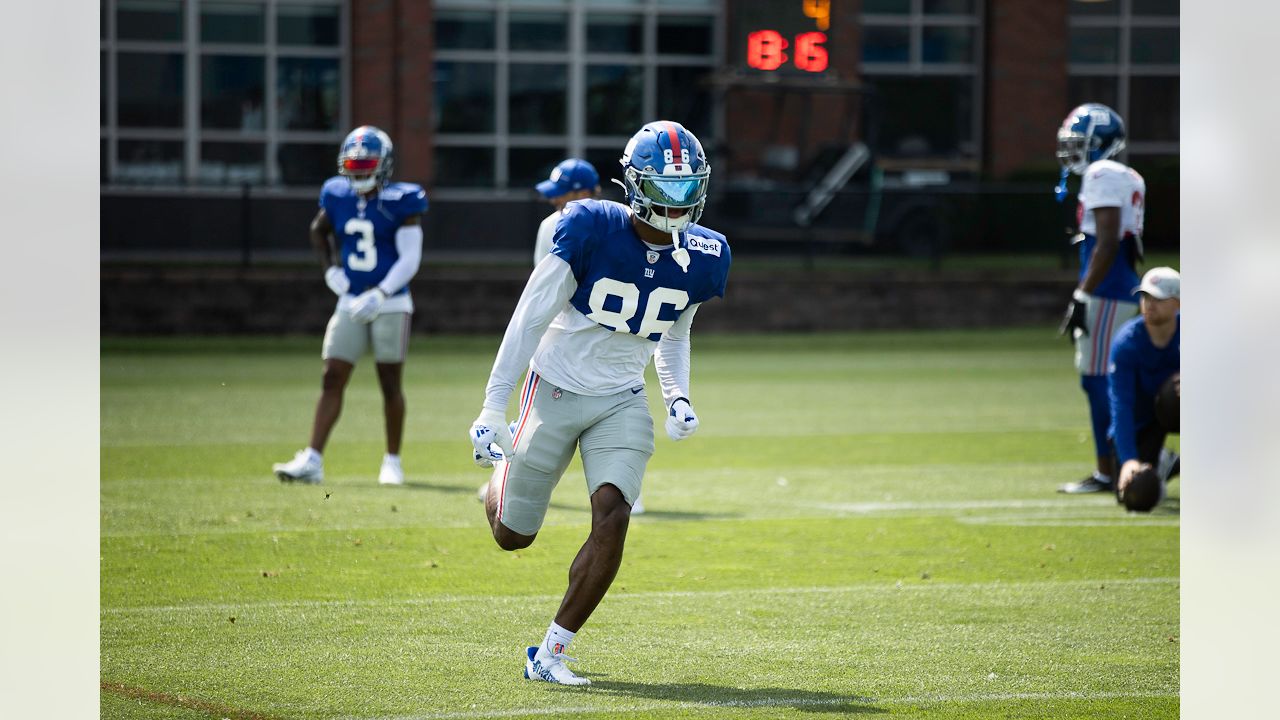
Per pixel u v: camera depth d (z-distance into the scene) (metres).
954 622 22.78
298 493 33.91
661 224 18.52
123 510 31.59
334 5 97.56
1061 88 103.81
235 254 76.56
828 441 43.91
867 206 87.38
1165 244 98.19
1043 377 61.03
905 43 105.56
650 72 102.25
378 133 34.34
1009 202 83.75
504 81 100.56
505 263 80.25
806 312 78.50
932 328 79.69
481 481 35.97
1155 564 27.08
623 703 18.45
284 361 64.50
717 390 56.47
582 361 19.11
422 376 59.78
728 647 21.25
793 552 28.06
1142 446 33.84
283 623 22.41
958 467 39.12
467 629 22.12
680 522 31.19
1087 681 19.66
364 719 17.78
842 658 20.70
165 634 21.73
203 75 96.19
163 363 63.25
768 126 99.44
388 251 34.62
